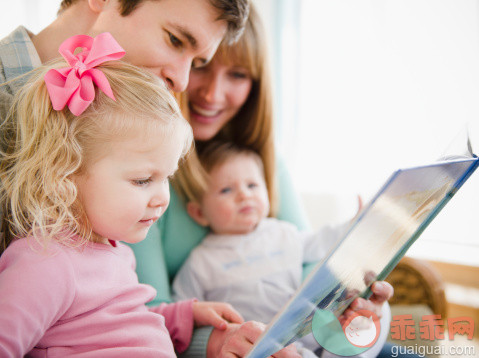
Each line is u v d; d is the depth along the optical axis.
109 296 0.63
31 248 0.57
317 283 0.57
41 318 0.53
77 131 0.61
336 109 2.47
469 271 1.93
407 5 2.19
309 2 2.54
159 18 0.77
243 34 1.13
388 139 2.28
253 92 1.29
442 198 0.67
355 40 2.39
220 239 1.20
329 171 2.49
